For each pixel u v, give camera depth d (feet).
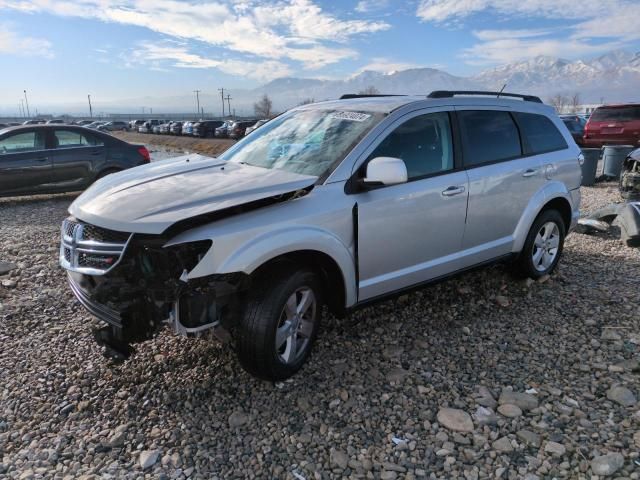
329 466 8.50
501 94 15.75
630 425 9.34
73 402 10.37
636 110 53.16
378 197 11.66
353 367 11.58
